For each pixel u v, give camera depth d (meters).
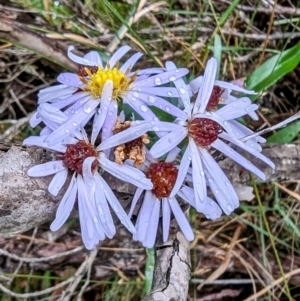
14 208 0.07
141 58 0.11
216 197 0.07
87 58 0.09
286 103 0.12
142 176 0.07
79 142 0.07
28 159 0.07
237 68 0.11
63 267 0.11
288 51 0.10
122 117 0.07
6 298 0.10
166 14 0.11
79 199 0.07
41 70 0.11
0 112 0.11
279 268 0.11
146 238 0.08
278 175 0.09
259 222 0.11
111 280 0.11
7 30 0.09
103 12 0.11
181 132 0.07
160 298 0.08
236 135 0.08
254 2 0.11
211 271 0.11
